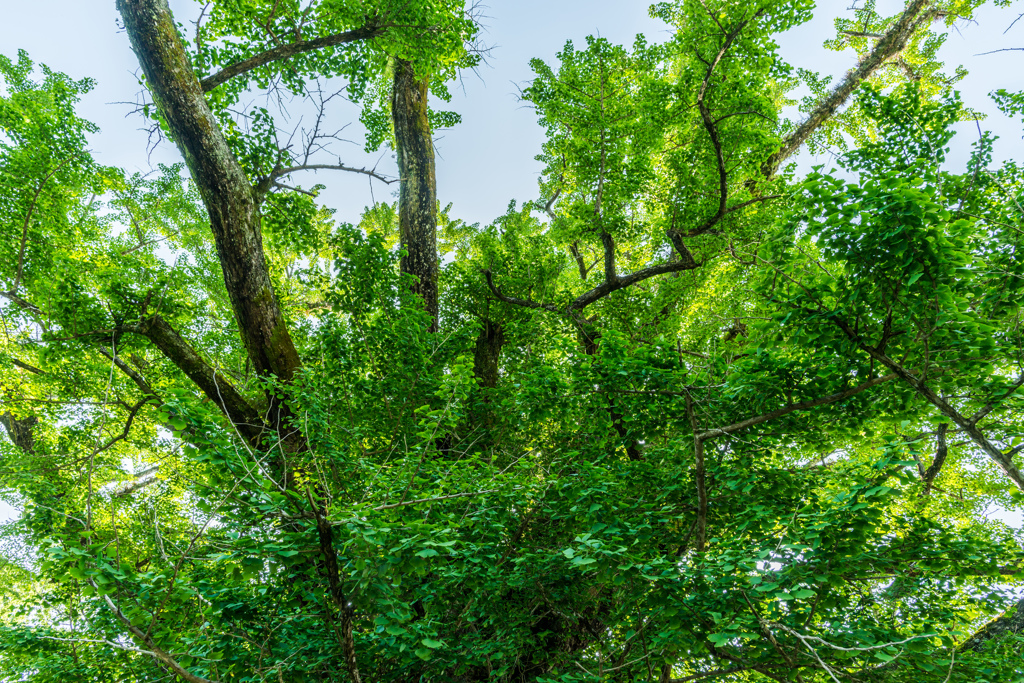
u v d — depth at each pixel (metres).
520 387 7.41
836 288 4.96
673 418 5.86
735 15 8.12
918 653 3.80
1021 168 5.60
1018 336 4.70
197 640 4.19
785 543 3.66
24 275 9.33
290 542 3.51
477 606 5.33
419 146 11.48
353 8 8.50
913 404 5.24
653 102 8.99
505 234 10.51
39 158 9.03
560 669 6.05
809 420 5.36
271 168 8.70
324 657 4.29
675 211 9.20
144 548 4.77
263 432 6.61
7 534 7.83
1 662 5.44
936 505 9.03
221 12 8.52
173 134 7.39
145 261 8.41
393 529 3.47
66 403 9.16
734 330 8.75
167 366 9.31
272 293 7.87
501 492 4.86
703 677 4.59
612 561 3.78
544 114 10.09
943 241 4.09
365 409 7.79
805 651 3.67
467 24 9.09
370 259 8.13
